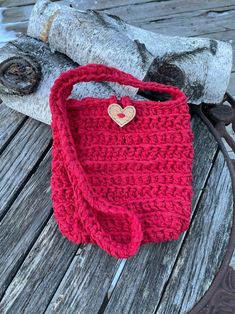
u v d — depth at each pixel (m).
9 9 1.00
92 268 0.49
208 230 0.52
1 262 0.49
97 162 0.50
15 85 0.55
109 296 0.47
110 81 0.54
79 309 0.47
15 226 0.51
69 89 0.52
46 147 0.57
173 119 0.51
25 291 0.48
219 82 0.60
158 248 0.50
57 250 0.50
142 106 0.51
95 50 0.57
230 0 1.01
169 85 0.57
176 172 0.50
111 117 0.50
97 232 0.47
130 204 0.49
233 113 0.62
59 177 0.50
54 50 0.59
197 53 0.59
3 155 0.57
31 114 0.58
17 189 0.54
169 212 0.49
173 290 0.48
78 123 0.51
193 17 1.00
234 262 0.78
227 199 0.54
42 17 0.59
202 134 0.59
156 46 0.60
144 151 0.50
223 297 0.48
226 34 0.99
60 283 0.48
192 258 0.50
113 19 0.61
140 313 0.47
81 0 1.00
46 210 0.52
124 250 0.46
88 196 0.48
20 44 0.58
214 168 0.56
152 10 1.01
